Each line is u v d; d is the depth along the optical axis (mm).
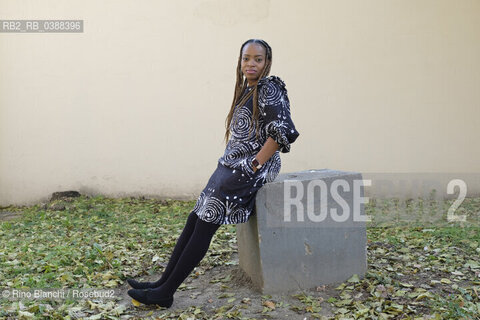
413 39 6668
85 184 7117
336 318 2994
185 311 3170
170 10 6852
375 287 3412
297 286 3412
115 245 4629
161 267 4086
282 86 3176
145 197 7070
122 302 3385
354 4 6684
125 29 6910
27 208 6934
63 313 3133
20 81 7059
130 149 7047
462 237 4582
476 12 6594
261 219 3301
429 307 3096
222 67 6871
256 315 3090
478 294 3285
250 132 3170
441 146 6746
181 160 7004
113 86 6992
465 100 6699
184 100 6945
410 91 6723
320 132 6828
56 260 4109
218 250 4406
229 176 3100
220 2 6789
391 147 6777
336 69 6754
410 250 4266
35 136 7105
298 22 6742
